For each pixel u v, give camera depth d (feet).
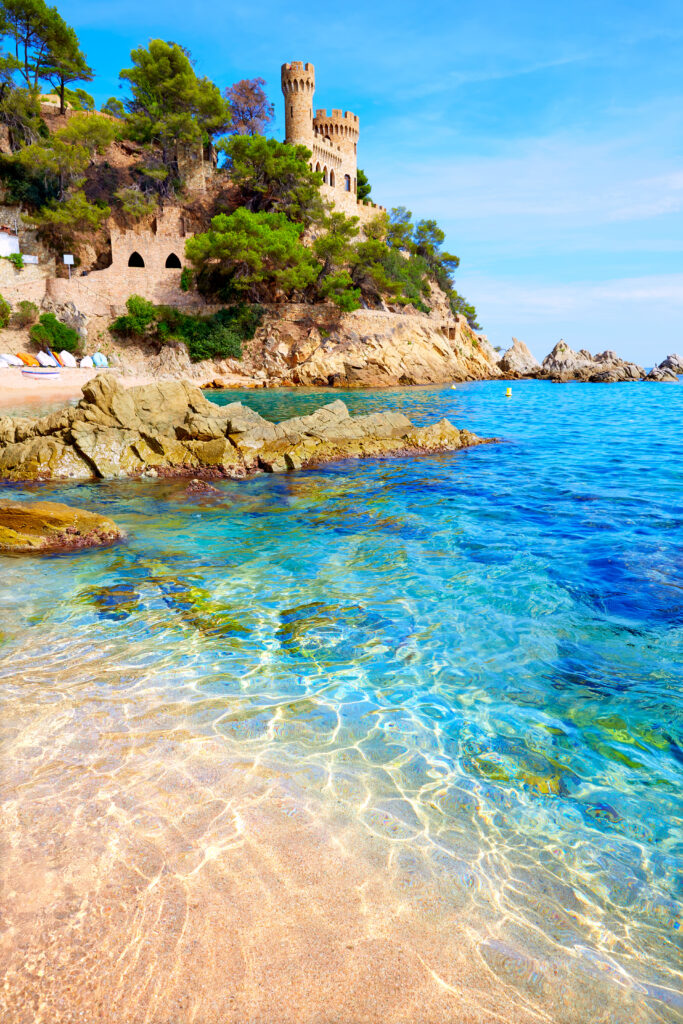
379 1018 8.55
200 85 230.27
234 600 25.85
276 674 19.34
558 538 34.83
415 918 10.34
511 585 27.48
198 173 238.27
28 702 17.21
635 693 18.42
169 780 13.87
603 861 11.89
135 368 189.98
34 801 13.03
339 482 51.96
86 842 11.84
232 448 57.62
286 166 213.66
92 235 217.15
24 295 186.39
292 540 35.24
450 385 213.87
